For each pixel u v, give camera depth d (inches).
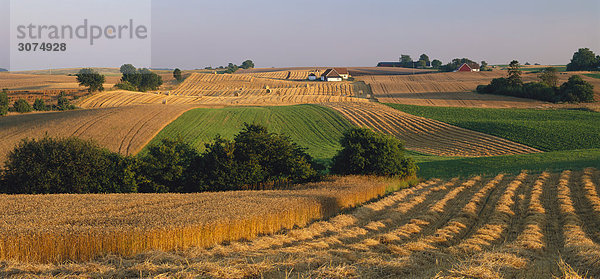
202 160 1334.9
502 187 1286.9
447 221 863.1
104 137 2217.0
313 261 528.1
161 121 2566.4
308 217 861.8
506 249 575.5
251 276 483.2
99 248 590.9
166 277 462.0
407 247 622.5
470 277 451.8
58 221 699.4
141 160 1279.5
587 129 2568.9
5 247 563.5
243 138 1365.7
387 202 1064.2
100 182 1202.6
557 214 899.4
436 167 1815.9
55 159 1169.4
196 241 649.0
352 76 6988.2
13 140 2082.9
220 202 871.7
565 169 1547.7
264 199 905.5
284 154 1360.7
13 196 983.0
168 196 995.9
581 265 490.3
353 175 1461.6
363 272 483.2
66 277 476.4
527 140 2445.9
